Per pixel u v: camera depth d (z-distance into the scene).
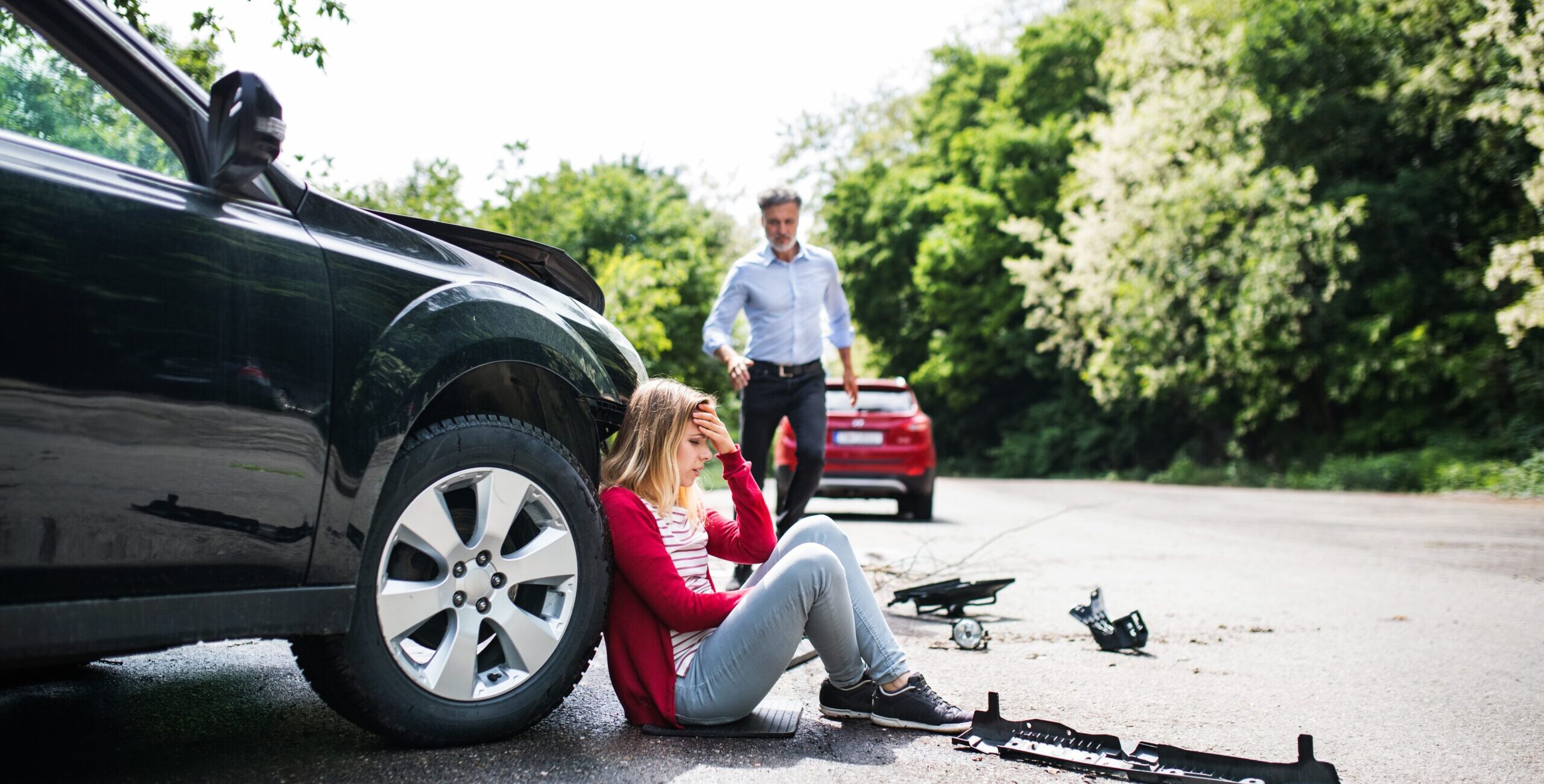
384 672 2.58
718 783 2.57
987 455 38.97
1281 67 24.22
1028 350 35.53
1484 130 20.61
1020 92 36.75
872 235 40.31
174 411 2.24
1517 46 17.69
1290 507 14.66
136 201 2.26
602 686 3.66
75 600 2.11
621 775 2.60
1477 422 21.47
